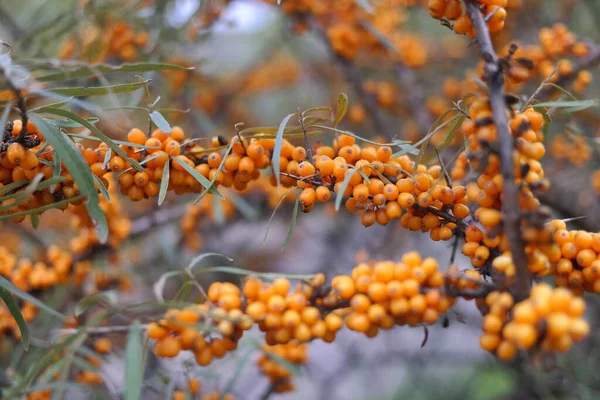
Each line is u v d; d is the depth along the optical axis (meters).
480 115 0.54
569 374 0.94
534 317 0.50
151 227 0.89
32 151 0.58
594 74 1.08
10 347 0.72
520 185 0.53
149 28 0.81
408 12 1.18
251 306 0.55
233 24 0.90
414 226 0.58
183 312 0.56
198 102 1.12
